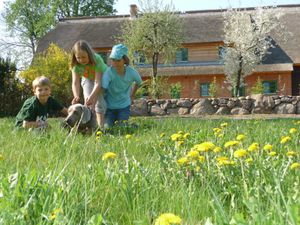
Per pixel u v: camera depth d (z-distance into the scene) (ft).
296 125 25.00
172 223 4.64
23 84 62.69
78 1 162.50
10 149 13.71
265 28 112.78
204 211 7.01
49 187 7.22
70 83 69.62
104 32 127.54
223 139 16.16
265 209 6.53
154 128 22.52
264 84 116.98
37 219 6.24
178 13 106.42
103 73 24.20
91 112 20.84
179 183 8.59
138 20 101.91
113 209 7.23
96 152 13.32
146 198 7.47
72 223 5.92
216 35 119.65
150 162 11.03
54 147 13.84
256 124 25.63
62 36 129.18
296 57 117.70
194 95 118.42
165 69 119.55
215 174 8.84
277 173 8.66
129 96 25.93
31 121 20.71
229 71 110.42
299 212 5.29
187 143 14.14
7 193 7.16
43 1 160.25
